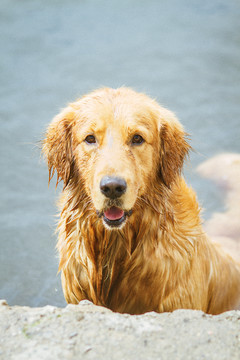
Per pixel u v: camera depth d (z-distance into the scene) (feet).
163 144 15.98
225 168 29.71
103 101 15.17
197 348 10.53
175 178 16.11
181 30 45.14
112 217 14.29
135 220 15.56
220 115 33.58
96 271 16.20
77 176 15.75
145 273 15.93
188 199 17.12
